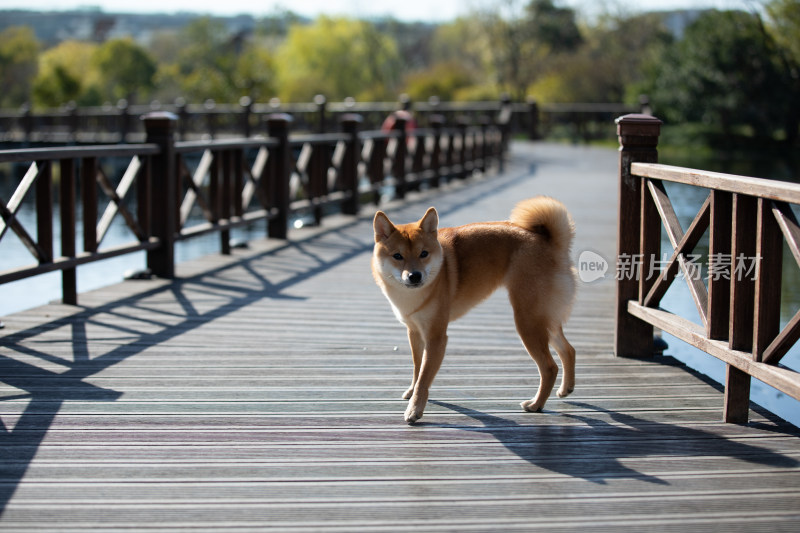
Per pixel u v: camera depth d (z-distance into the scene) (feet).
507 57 140.87
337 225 29.99
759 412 10.62
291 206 27.32
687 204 37.01
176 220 20.58
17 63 165.58
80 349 13.41
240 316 16.05
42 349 13.35
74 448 9.07
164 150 19.52
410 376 12.19
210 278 20.04
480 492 8.07
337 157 31.40
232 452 9.03
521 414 10.50
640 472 8.60
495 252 10.54
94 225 17.40
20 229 14.99
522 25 139.03
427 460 8.89
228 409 10.52
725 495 8.04
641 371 12.55
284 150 26.22
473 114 74.79
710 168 57.72
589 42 141.28
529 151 68.85
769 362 9.16
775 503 7.86
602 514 7.61
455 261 10.56
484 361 13.07
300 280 19.92
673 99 84.17
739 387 10.07
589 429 9.94
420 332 10.56
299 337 14.46
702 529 7.32
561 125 85.20
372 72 167.84
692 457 9.04
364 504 7.76
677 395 11.34
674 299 19.85
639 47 123.95
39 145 67.46
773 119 79.66
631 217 13.04
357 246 25.35
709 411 10.65
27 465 8.57
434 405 10.84
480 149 52.49
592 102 114.21
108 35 255.50
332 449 9.18
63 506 7.62
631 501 7.89
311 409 10.59
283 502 7.77
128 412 10.33
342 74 161.48
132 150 18.28
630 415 10.48
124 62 157.58
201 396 11.05
